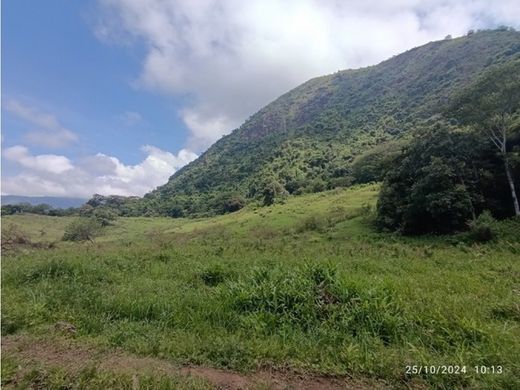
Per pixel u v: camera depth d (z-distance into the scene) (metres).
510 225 20.44
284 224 42.75
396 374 3.96
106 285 8.70
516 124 24.89
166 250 17.02
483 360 4.20
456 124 29.52
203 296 6.93
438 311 5.63
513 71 22.70
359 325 5.30
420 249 17.72
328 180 70.12
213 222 63.50
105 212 81.19
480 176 24.09
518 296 7.38
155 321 5.82
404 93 127.38
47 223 67.50
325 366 4.15
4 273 9.20
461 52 125.81
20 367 3.92
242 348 4.49
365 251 17.47
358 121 118.56
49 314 5.97
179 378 3.77
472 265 12.45
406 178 28.06
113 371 3.85
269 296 6.11
